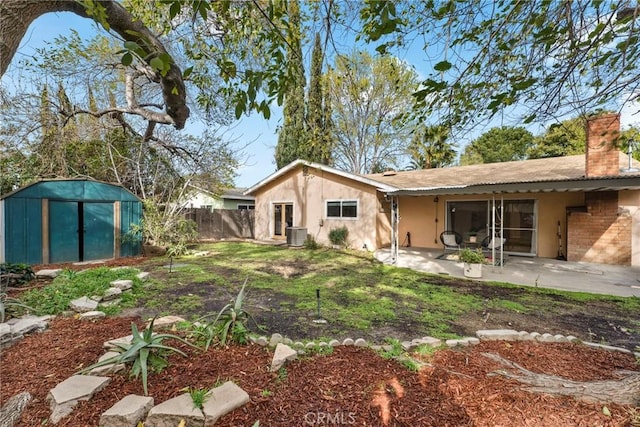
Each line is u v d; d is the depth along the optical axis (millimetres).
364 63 7641
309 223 14273
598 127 6984
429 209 12750
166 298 5125
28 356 2879
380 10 1880
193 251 10906
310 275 7391
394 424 2031
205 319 4031
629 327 4094
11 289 4922
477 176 11672
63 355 2904
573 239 9438
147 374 2504
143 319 4062
